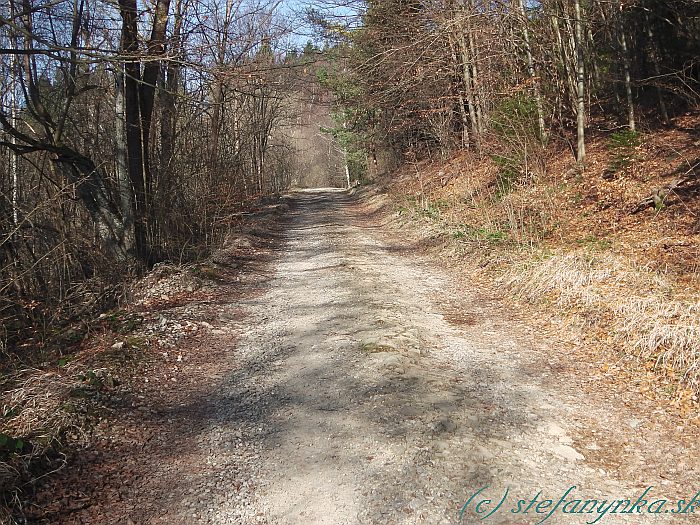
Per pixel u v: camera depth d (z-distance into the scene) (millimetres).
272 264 12922
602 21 16562
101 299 10016
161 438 4863
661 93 14594
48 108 12016
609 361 6020
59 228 10586
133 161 11211
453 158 21203
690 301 6340
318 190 49812
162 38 10469
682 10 14898
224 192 16469
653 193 10719
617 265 7961
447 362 6352
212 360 6750
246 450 4625
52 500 3879
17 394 5199
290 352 6902
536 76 15164
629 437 4605
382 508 3748
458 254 11812
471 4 15289
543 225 11312
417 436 4641
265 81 10461
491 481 4012
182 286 9961
